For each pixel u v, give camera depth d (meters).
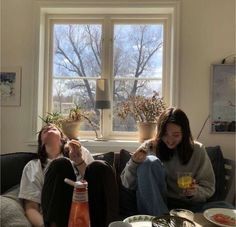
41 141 1.98
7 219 1.50
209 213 1.39
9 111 2.72
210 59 2.60
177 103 2.60
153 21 2.82
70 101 2.87
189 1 2.62
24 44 2.72
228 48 2.59
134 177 1.71
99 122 2.84
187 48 2.62
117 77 2.84
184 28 2.62
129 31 2.85
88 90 2.87
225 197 2.12
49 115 2.68
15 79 2.71
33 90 2.69
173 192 1.85
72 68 2.88
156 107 2.56
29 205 1.75
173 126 1.81
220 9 2.60
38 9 2.70
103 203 1.37
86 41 2.87
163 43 2.82
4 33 2.73
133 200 1.89
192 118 2.60
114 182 1.41
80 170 1.66
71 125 2.60
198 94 2.60
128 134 2.81
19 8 2.72
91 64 2.87
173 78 2.63
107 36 2.83
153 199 1.55
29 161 2.07
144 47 2.85
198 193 1.72
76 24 2.87
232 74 2.56
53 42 2.88
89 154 2.05
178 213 1.31
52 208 1.31
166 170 1.86
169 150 1.89
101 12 2.80
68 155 1.81
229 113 2.57
